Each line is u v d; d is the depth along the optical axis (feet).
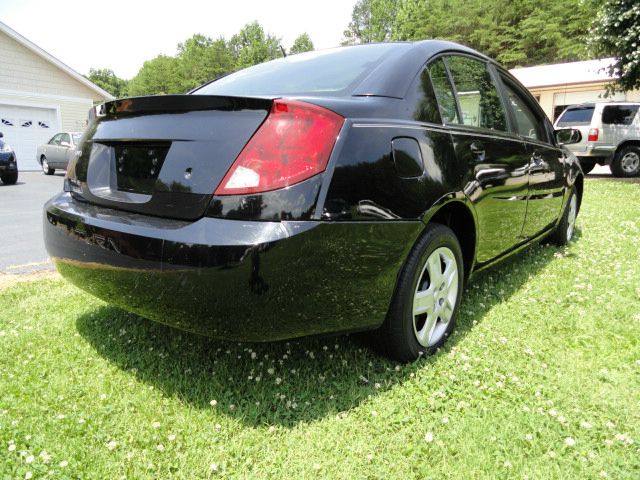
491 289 10.61
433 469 5.19
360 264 5.94
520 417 5.97
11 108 56.08
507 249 10.30
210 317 5.47
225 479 5.10
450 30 146.92
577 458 5.32
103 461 5.32
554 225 13.55
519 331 8.50
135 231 5.79
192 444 5.61
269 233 5.21
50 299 10.36
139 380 7.00
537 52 131.64
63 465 5.12
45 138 59.93
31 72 57.36
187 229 5.45
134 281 5.86
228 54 234.17
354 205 5.75
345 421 6.00
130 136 6.40
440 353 7.72
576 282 10.98
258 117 5.49
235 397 6.54
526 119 11.57
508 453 5.42
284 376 7.00
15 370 7.17
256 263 5.17
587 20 119.55
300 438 5.73
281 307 5.43
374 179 6.02
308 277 5.47
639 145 38.45
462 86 8.75
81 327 8.82
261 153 5.35
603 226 17.72
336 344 7.84
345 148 5.73
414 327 7.22
